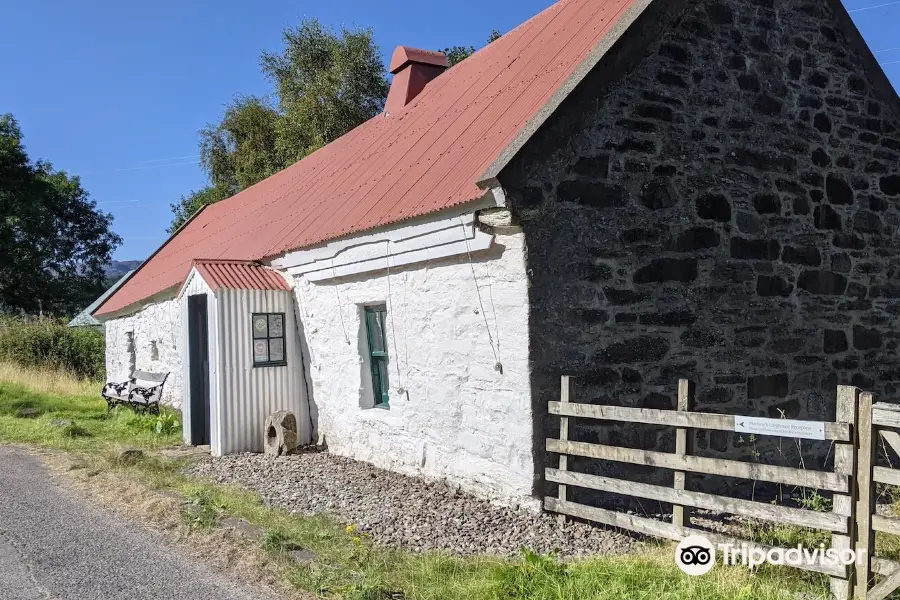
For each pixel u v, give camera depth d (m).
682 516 5.98
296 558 5.84
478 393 7.94
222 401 11.12
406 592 5.17
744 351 8.58
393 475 9.26
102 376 23.34
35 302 39.44
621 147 7.85
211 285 11.30
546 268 7.34
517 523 7.00
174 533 6.61
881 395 9.71
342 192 11.95
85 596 5.20
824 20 9.62
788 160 9.12
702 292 8.32
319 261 10.80
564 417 7.04
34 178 37.47
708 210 8.43
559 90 7.58
